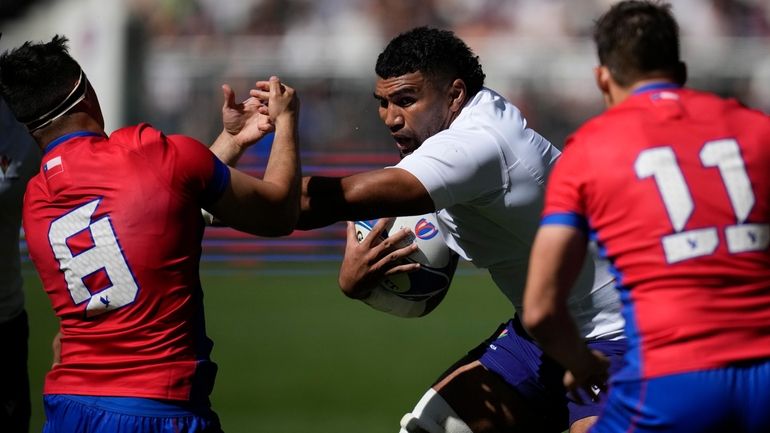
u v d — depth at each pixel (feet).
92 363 39.58
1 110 53.93
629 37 37.93
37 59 41.60
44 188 40.88
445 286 54.29
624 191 35.68
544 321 35.47
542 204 48.49
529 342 52.34
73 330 40.32
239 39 193.47
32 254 41.24
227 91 48.60
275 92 43.78
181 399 39.63
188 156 40.06
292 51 187.73
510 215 48.14
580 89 166.61
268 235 42.19
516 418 52.39
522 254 50.19
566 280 35.70
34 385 87.76
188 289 40.42
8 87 41.57
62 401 39.70
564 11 208.03
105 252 39.47
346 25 205.36
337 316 115.96
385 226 51.49
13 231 55.57
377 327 110.52
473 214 49.34
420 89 49.78
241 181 40.73
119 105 165.17
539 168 48.11
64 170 40.42
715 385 34.27
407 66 49.73
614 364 48.11
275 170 42.14
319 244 143.64
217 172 40.34
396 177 45.01
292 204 42.06
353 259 51.37
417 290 53.42
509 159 47.24
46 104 41.37
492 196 47.39
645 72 38.06
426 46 49.80
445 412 52.26
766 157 36.22
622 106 37.50
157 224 39.58
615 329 49.11
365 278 51.42
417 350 100.07
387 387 86.48
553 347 35.96
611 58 38.37
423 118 50.14
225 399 82.58
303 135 156.15
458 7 207.21
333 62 163.53
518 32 207.21
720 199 35.40
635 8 38.47
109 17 170.71
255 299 124.67
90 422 39.04
